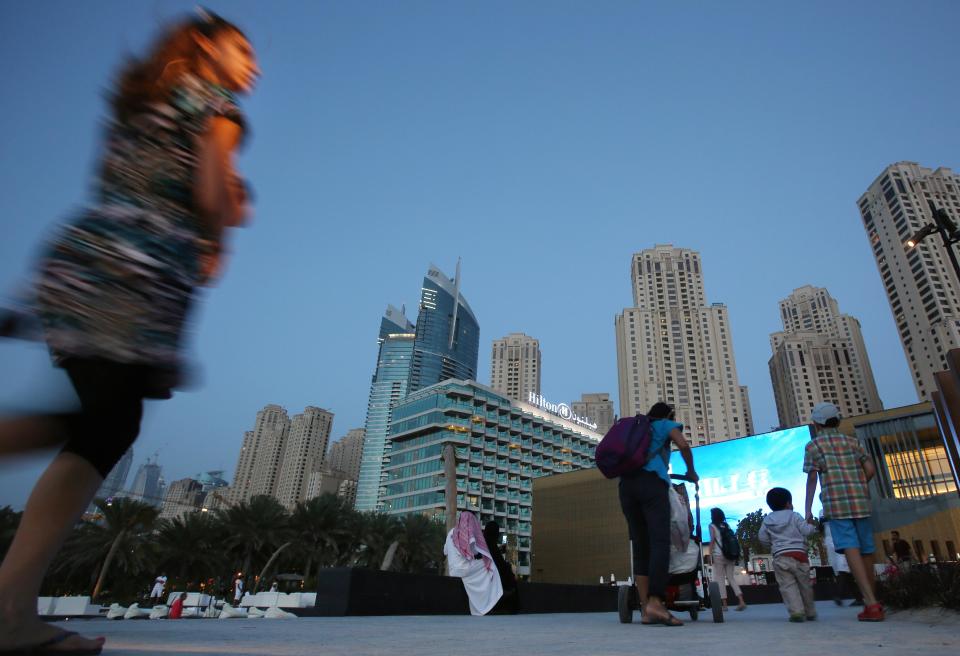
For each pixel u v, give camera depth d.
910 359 129.12
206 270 1.77
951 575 4.57
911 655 2.14
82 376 1.37
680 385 162.75
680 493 5.44
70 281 1.41
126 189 1.62
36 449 1.34
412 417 106.06
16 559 1.36
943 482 38.06
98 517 37.56
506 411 109.44
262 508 45.69
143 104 1.75
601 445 5.00
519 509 102.69
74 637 1.53
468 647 2.52
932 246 128.75
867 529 4.91
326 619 5.49
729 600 16.16
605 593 11.98
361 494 161.50
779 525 5.43
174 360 1.54
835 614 6.86
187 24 1.90
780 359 181.75
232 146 1.90
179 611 18.22
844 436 5.30
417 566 56.50
